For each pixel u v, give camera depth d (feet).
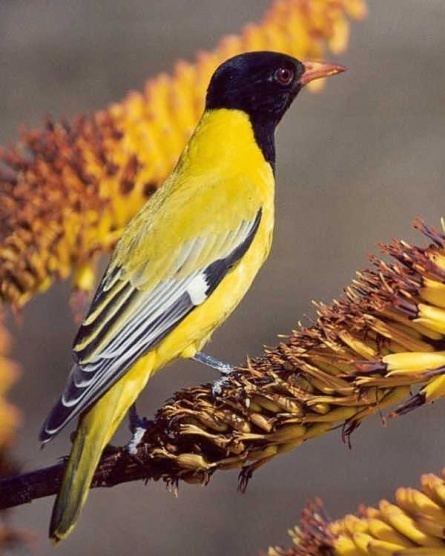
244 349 12.85
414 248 10.45
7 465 10.63
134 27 14.03
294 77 11.00
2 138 13.32
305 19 10.93
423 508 10.45
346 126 13.82
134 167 10.83
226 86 11.00
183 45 14.17
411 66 13.98
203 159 11.02
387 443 12.56
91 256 10.81
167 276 10.91
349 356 10.44
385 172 13.61
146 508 12.61
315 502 10.68
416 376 10.41
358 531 10.46
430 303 10.41
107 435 10.72
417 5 14.05
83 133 10.81
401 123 13.87
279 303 13.02
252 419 10.47
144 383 10.85
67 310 12.64
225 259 10.97
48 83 13.79
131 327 10.86
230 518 12.57
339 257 13.26
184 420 10.50
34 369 12.60
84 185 10.78
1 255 10.76
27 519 12.48
